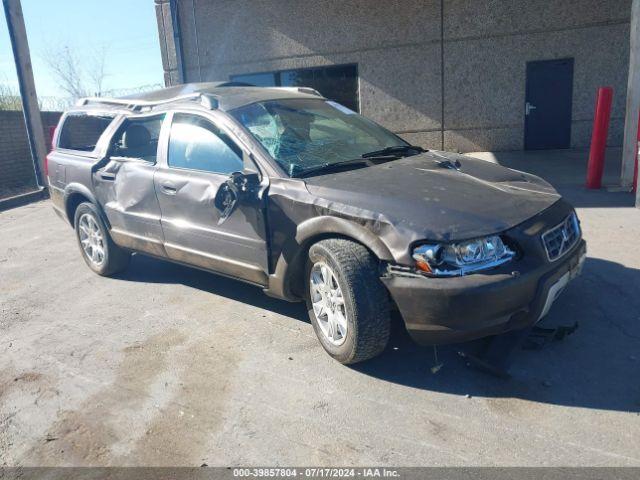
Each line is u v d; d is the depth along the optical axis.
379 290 3.29
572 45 11.56
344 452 2.81
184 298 5.02
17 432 3.17
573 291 4.47
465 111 12.38
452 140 12.62
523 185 3.81
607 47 11.42
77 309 4.96
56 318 4.79
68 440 3.06
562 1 11.37
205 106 4.48
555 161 10.68
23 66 11.09
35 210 10.02
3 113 11.87
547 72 11.82
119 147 5.38
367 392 3.32
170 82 13.89
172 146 4.69
